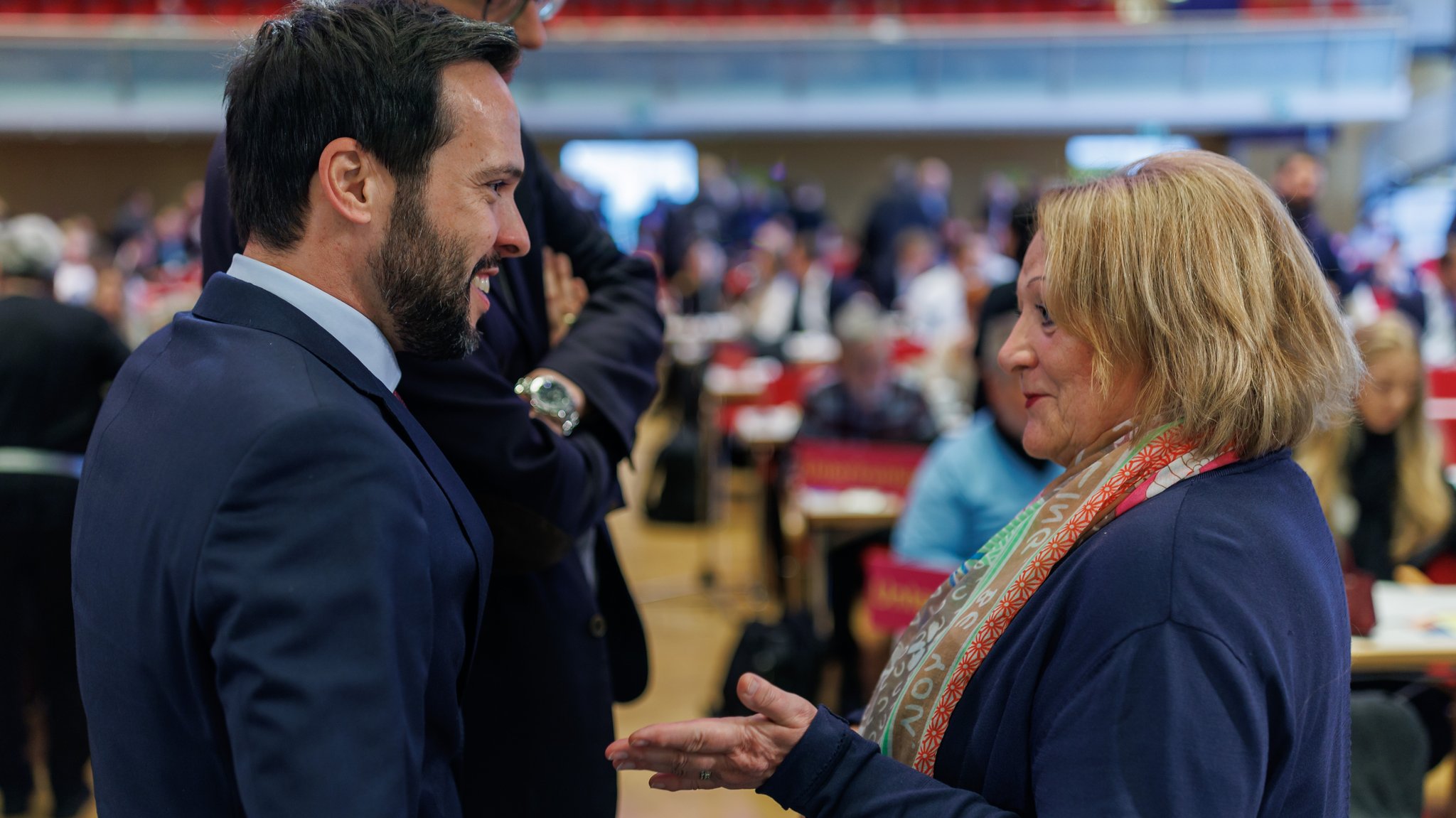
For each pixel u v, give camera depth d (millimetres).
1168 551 813
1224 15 11211
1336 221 11523
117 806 806
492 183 867
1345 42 10508
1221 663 772
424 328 865
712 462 5160
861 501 3322
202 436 749
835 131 11188
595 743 1303
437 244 841
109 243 10992
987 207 10891
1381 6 11234
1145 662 784
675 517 5016
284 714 678
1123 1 11672
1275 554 825
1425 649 1839
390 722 706
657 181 11789
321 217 829
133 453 795
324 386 777
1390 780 1697
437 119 826
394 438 785
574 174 11672
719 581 4809
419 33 835
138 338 6508
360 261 838
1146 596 801
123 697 788
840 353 3746
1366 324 2615
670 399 7258
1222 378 859
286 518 712
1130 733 775
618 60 10953
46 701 2760
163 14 10977
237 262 863
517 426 1103
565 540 1190
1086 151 12086
